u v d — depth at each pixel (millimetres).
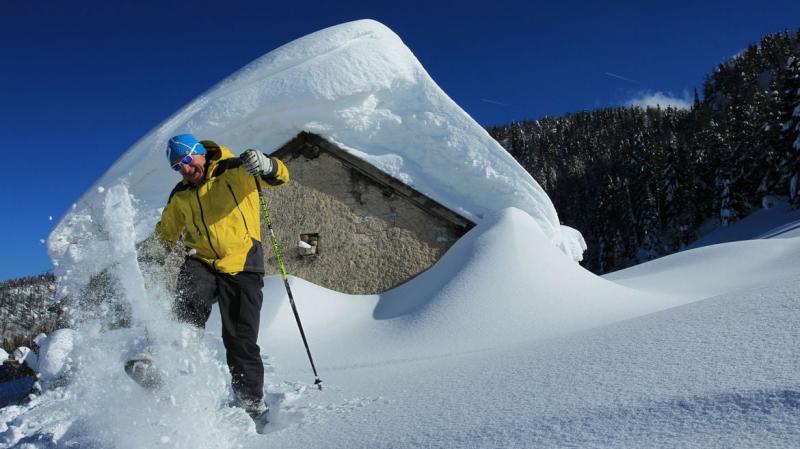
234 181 3092
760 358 1838
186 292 2887
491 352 3729
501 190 7449
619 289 5938
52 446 2582
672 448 1438
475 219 7367
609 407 1778
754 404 1525
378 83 7824
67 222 7445
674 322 2617
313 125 7738
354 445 2076
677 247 47406
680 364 2006
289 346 5555
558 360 2527
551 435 1698
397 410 2432
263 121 7812
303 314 6273
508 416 1944
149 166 7762
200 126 7746
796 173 33500
